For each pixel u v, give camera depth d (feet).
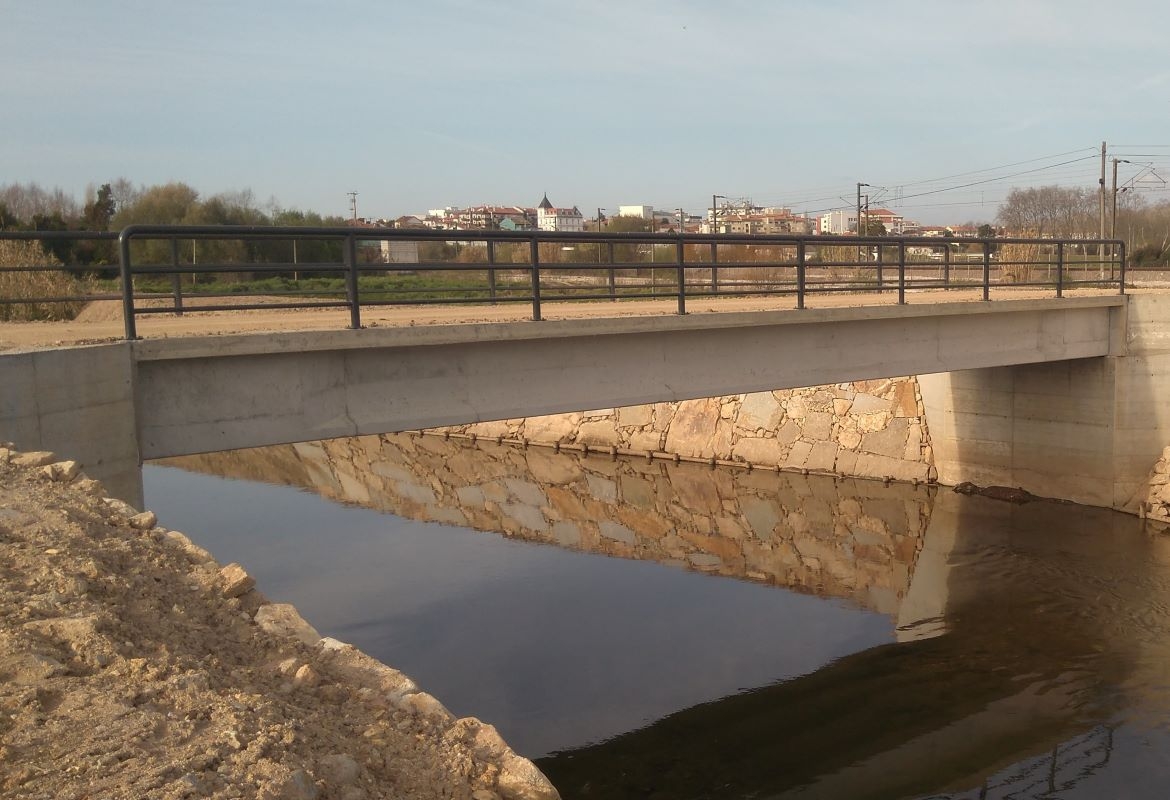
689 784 33.01
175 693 14.28
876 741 36.06
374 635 47.16
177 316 52.47
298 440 33.40
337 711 16.05
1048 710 38.42
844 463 79.30
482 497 77.30
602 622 49.08
